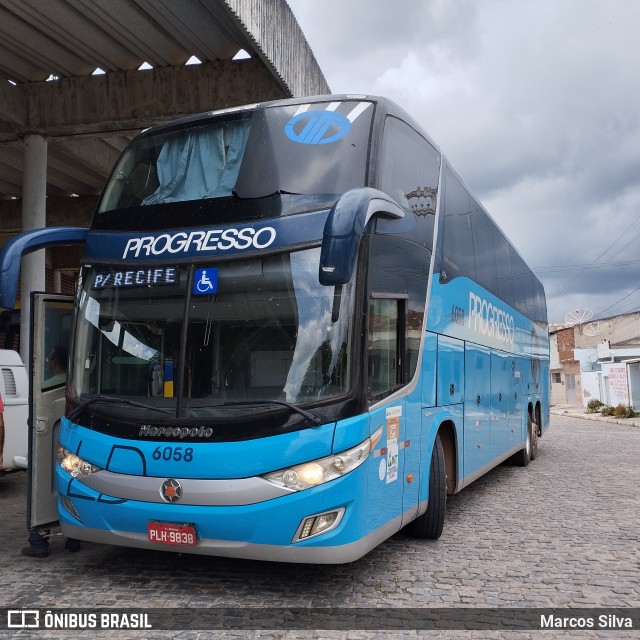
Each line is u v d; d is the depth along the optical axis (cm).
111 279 559
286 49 1156
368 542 503
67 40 1156
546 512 849
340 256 433
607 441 1945
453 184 811
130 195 598
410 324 609
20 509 830
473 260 884
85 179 1817
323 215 516
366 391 498
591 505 898
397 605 496
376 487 518
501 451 1038
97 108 1277
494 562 613
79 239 606
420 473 625
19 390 904
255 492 469
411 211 634
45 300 605
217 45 1188
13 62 1234
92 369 551
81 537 533
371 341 516
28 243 554
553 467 1310
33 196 1309
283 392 487
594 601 512
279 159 553
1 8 1051
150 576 554
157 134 619
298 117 583
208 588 527
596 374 4406
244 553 480
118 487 501
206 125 599
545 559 625
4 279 528
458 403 767
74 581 541
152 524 492
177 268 534
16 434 893
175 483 483
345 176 540
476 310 882
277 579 550
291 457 468
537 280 1555
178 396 503
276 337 499
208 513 475
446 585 545
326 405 479
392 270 570
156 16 1071
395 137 612
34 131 1309
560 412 4162
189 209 556
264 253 512
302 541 471
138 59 1241
